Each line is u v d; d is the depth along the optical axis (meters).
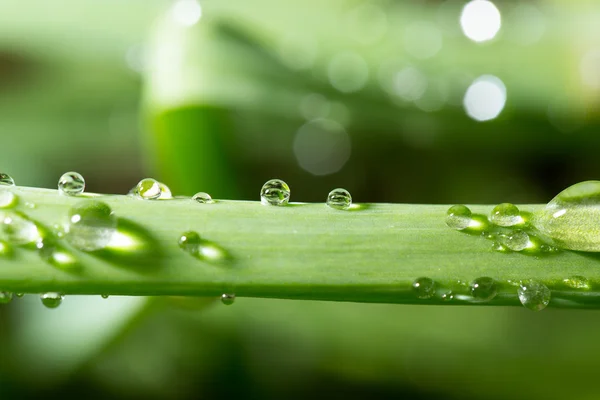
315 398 0.19
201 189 0.19
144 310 0.19
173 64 0.19
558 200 0.15
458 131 0.23
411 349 0.19
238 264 0.15
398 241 0.15
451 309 0.20
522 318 0.19
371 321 0.19
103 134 0.25
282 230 0.15
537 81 0.23
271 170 0.23
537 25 0.24
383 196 0.23
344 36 0.25
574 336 0.19
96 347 0.19
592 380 0.18
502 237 0.15
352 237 0.15
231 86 0.19
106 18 0.26
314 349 0.19
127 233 0.15
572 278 0.15
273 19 0.26
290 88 0.21
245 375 0.19
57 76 0.25
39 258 0.15
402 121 0.23
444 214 0.15
